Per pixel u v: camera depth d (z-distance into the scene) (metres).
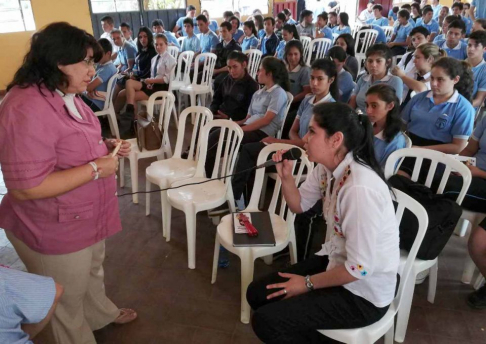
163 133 2.94
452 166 1.80
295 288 1.33
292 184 1.59
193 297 1.98
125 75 4.86
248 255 1.72
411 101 2.55
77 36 1.13
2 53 6.19
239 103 3.34
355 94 3.11
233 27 6.76
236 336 1.74
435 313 1.84
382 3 10.87
